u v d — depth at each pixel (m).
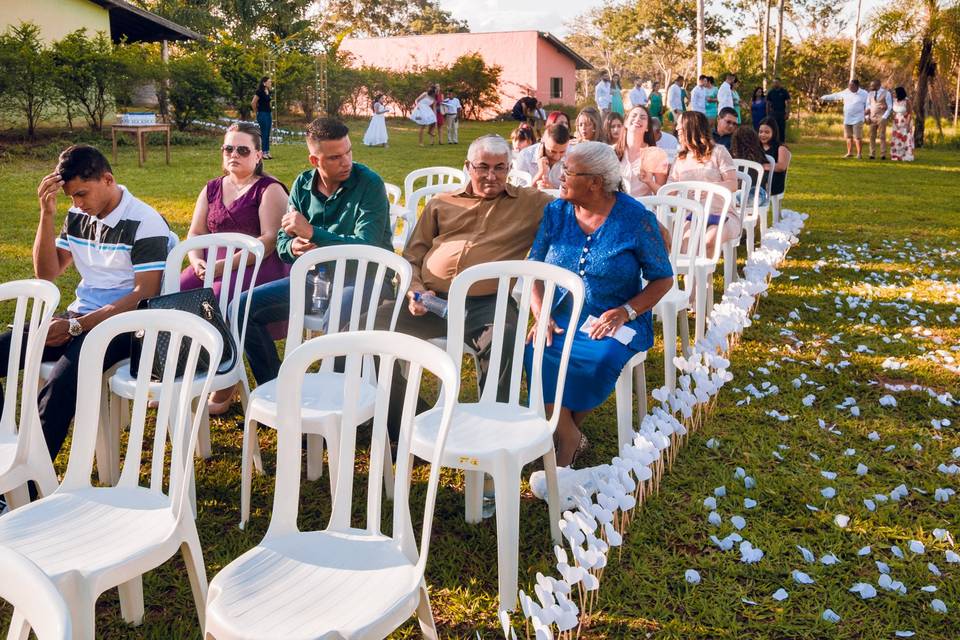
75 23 20.14
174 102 20.50
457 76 33.38
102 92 18.22
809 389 4.86
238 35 35.19
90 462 2.80
